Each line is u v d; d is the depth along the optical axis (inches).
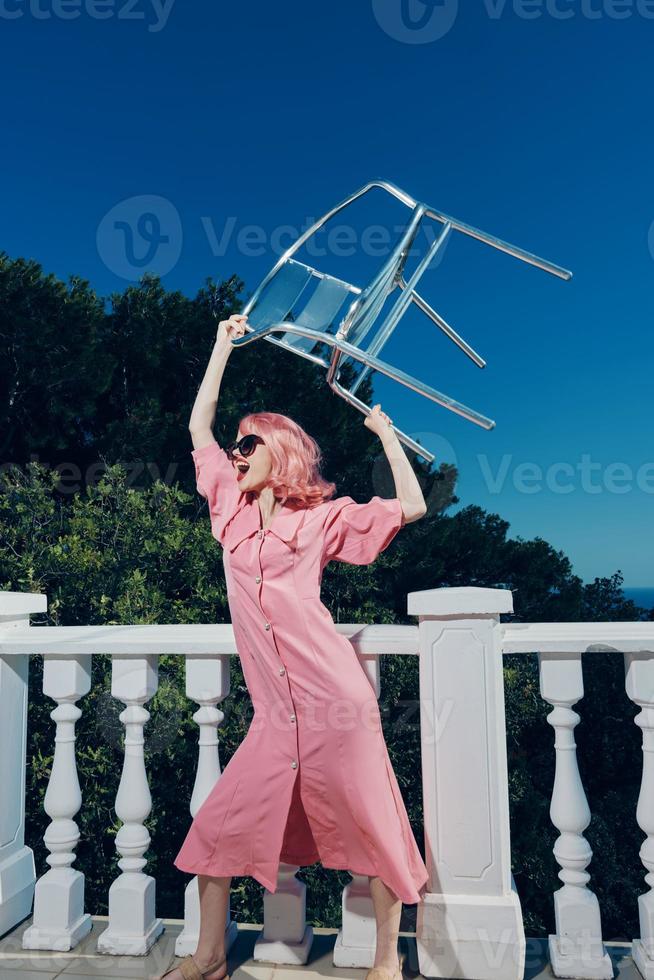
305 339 77.4
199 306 462.3
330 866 68.8
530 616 554.3
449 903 72.1
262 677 69.0
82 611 306.7
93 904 268.5
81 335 395.5
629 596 626.8
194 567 333.4
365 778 65.4
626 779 518.0
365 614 391.2
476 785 73.1
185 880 288.4
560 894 74.6
